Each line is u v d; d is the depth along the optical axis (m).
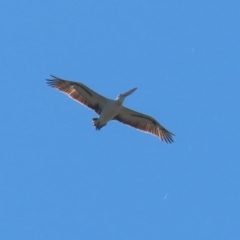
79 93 31.52
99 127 31.31
